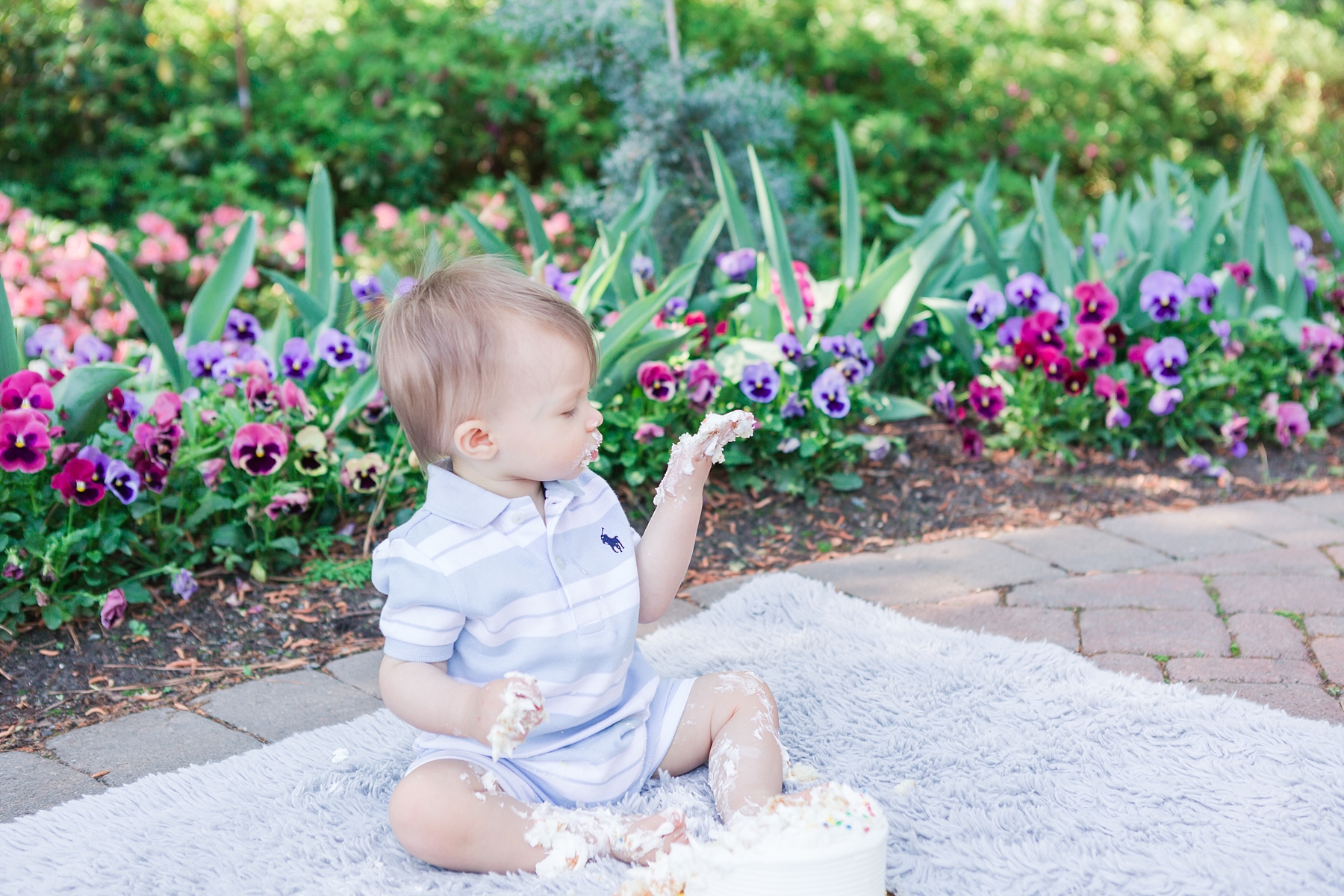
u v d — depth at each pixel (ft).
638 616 5.24
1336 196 26.84
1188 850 4.86
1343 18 32.27
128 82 18.67
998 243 13.01
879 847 4.28
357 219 18.72
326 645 7.75
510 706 4.27
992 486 10.84
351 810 5.42
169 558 8.45
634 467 10.00
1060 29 27.12
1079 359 11.46
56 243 15.19
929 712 6.24
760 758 5.22
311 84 20.35
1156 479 11.10
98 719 6.68
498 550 4.88
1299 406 11.66
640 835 4.78
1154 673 6.94
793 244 15.39
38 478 7.89
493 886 4.69
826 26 22.82
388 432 10.07
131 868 4.92
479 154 19.97
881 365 11.68
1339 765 5.51
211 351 9.96
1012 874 4.70
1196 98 27.43
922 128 20.89
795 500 10.37
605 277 10.28
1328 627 7.54
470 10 21.74
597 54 15.28
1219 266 13.14
